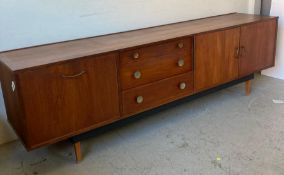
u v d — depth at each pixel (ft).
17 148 7.29
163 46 7.05
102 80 6.31
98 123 6.51
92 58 6.06
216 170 6.18
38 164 6.70
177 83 7.55
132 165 6.49
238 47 8.50
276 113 8.33
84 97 6.17
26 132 5.65
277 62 10.52
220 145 7.02
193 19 9.59
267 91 9.73
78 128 6.26
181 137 7.44
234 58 8.52
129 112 6.93
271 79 10.67
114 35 7.87
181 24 8.91
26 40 6.95
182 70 7.55
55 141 6.03
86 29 7.70
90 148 7.18
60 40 7.38
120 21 8.18
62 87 5.84
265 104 8.88
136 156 6.80
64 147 7.30
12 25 6.71
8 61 5.93
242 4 10.77
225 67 8.39
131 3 8.23
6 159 6.91
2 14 6.54
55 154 7.04
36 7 6.88
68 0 7.24
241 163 6.34
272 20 9.15
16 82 5.33
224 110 8.67
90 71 6.10
